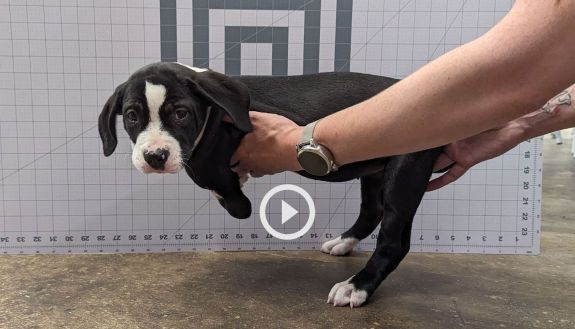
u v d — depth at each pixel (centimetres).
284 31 163
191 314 111
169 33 161
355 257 157
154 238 164
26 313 109
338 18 163
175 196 164
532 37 64
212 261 151
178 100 100
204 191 164
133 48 160
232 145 111
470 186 167
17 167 160
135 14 159
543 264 152
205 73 108
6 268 140
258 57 164
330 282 134
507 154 166
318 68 165
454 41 165
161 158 98
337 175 126
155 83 100
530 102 70
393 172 122
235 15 162
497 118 74
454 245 168
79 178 162
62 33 158
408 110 77
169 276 136
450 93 73
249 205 123
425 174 122
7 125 159
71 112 160
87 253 158
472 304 119
